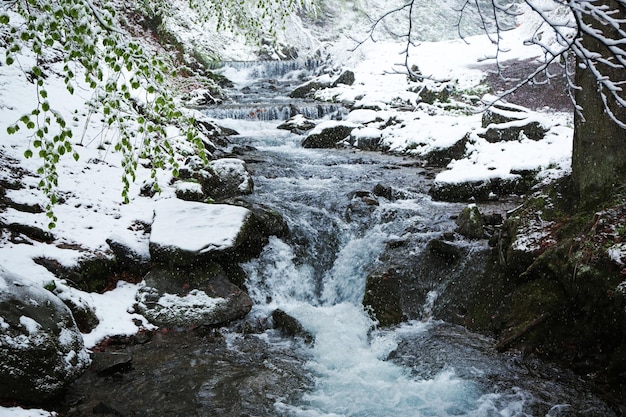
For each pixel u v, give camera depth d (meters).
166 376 5.30
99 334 5.82
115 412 4.59
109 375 5.24
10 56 4.21
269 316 6.71
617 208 5.71
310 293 7.51
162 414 4.69
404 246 7.54
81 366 4.90
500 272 6.61
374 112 14.96
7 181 7.33
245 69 20.72
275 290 7.34
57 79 10.53
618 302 4.96
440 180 9.34
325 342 6.15
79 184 8.03
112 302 6.39
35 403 4.51
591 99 6.15
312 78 20.45
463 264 6.96
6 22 4.25
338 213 8.67
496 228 7.50
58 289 5.83
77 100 10.13
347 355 5.95
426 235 7.61
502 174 9.50
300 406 4.95
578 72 6.30
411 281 6.98
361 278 7.29
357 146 13.40
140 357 5.63
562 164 8.67
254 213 7.90
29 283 4.92
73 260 6.43
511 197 9.27
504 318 6.16
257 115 15.29
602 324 5.19
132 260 6.94
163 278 6.74
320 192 9.40
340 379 5.45
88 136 9.32
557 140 10.59
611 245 5.31
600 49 5.80
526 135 11.12
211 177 9.20
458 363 5.62
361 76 19.30
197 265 6.87
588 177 6.23
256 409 4.85
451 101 16.00
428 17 29.16
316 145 13.42
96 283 6.54
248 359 5.75
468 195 9.16
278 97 18.58
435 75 18.28
